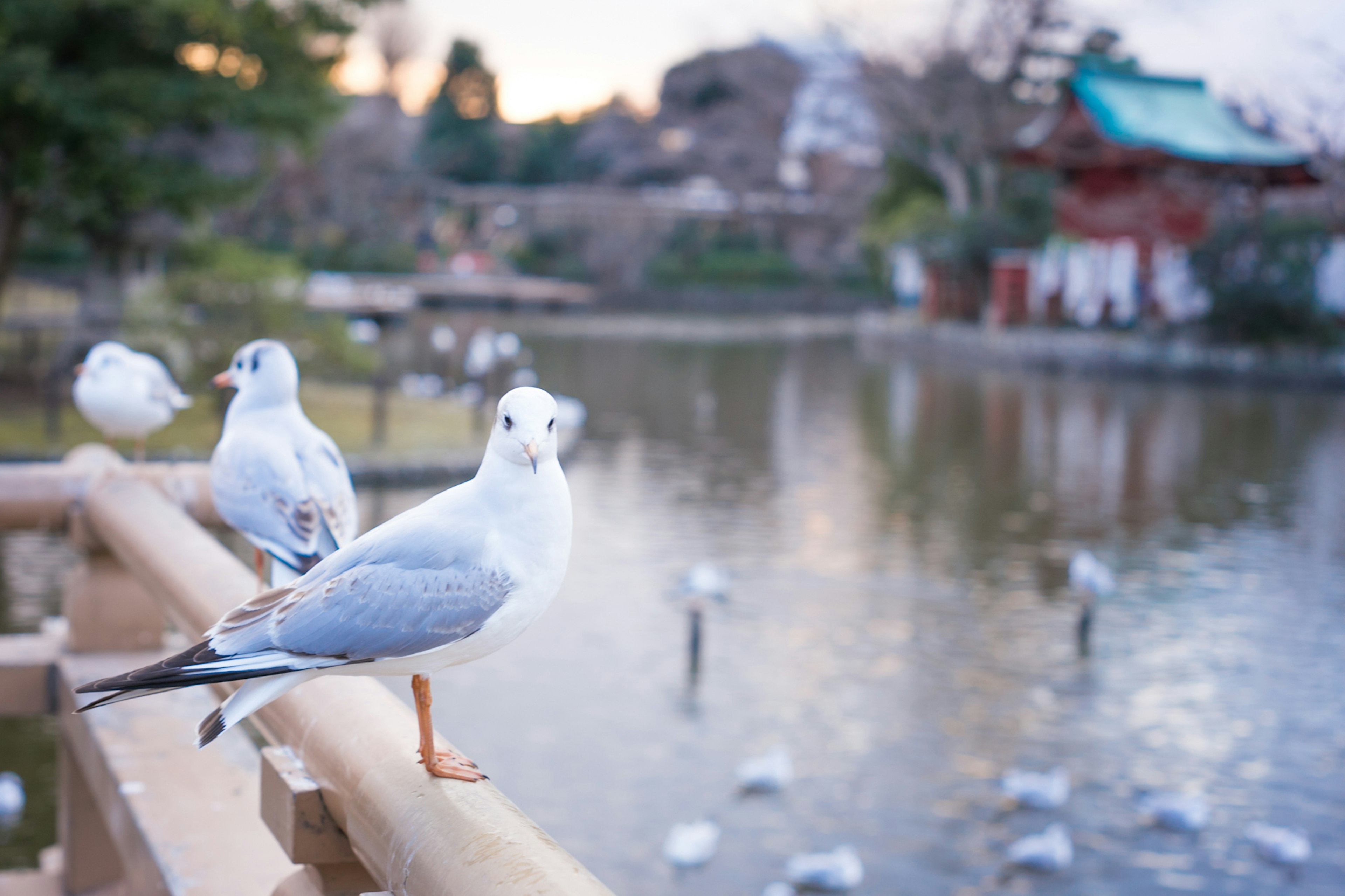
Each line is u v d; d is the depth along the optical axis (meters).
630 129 83.19
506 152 83.12
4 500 4.09
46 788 8.18
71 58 21.50
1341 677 11.11
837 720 9.91
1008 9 48.72
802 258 74.94
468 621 1.99
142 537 3.25
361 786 1.96
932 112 50.72
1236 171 41.66
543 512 2.08
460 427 22.45
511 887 1.58
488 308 62.59
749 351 46.50
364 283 61.00
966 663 11.38
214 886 2.76
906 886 7.37
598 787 8.55
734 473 21.08
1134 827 8.20
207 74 22.02
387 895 1.90
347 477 3.18
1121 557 15.65
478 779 1.92
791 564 14.77
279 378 3.18
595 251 73.50
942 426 27.70
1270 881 7.53
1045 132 49.09
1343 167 27.47
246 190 23.44
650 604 12.90
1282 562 15.49
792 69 70.44
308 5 22.69
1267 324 38.56
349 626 1.94
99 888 4.23
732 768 8.91
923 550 15.74
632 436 25.14
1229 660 11.57
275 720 2.36
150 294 22.53
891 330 50.81
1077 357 40.06
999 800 8.55
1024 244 49.28
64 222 23.92
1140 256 43.19
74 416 21.14
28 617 11.39
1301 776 9.02
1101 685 10.84
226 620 1.95
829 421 28.22
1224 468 22.56
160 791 3.25
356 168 68.94
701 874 7.45
